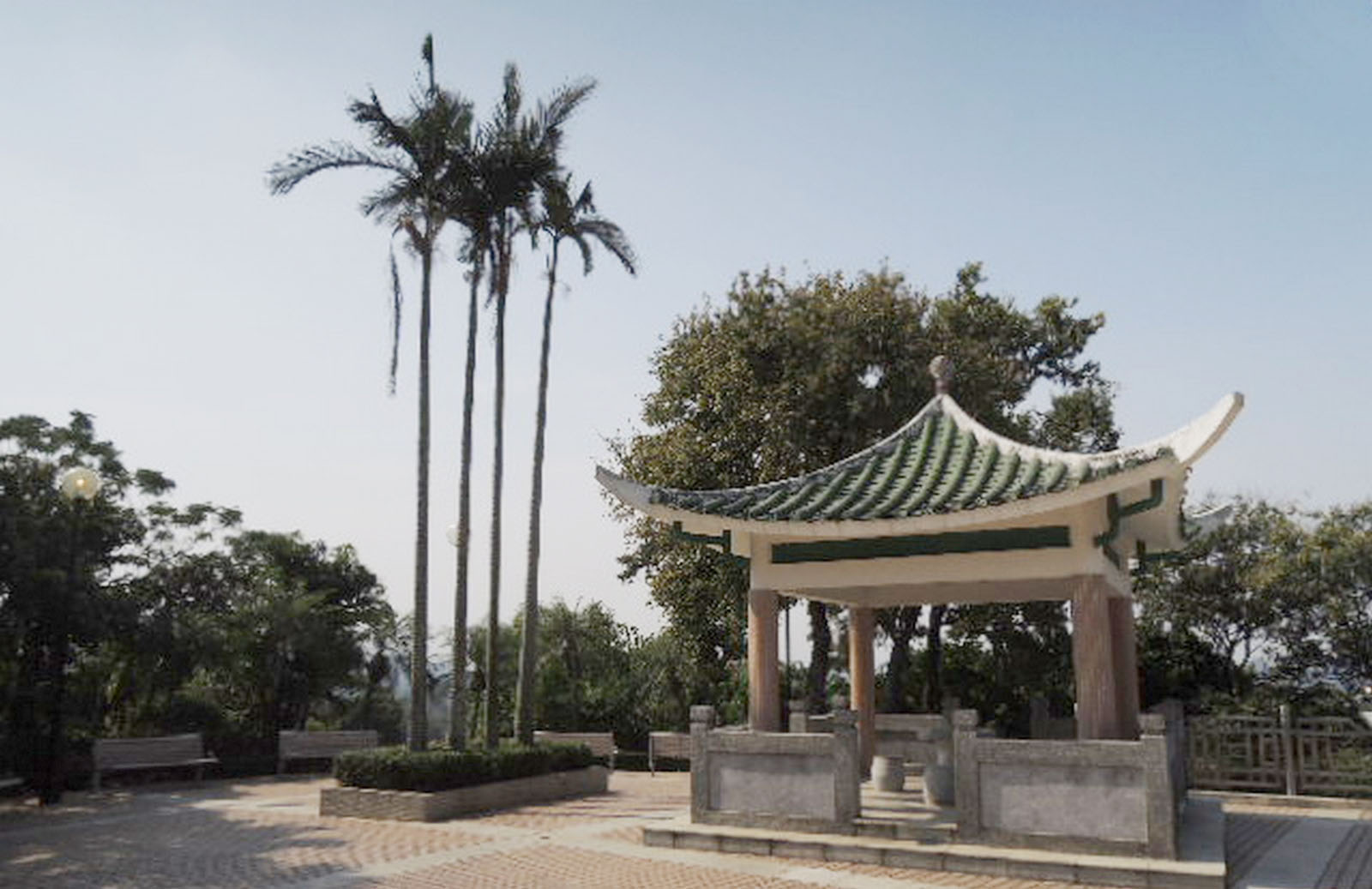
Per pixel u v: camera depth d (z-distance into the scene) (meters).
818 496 12.56
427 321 16.98
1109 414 28.41
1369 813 14.56
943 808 12.05
